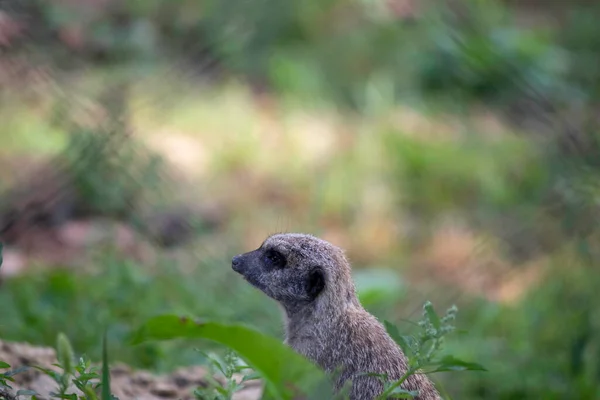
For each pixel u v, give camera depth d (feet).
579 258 44.04
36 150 47.26
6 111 48.16
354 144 56.18
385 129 57.36
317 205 52.01
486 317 41.47
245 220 49.11
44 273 39.14
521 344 39.19
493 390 36.45
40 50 46.37
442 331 20.93
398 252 50.01
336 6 61.00
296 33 60.39
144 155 43.80
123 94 47.98
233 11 55.93
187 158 52.16
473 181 54.70
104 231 43.91
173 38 54.44
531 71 58.08
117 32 51.65
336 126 58.03
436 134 58.18
